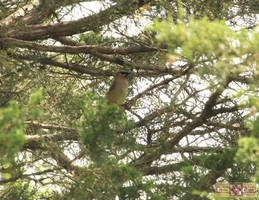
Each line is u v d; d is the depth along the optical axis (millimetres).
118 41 11289
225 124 11398
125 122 7891
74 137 9469
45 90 10375
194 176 8391
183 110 12422
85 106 7484
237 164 8508
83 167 8539
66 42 12656
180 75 10992
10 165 9484
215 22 5773
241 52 5426
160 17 10742
